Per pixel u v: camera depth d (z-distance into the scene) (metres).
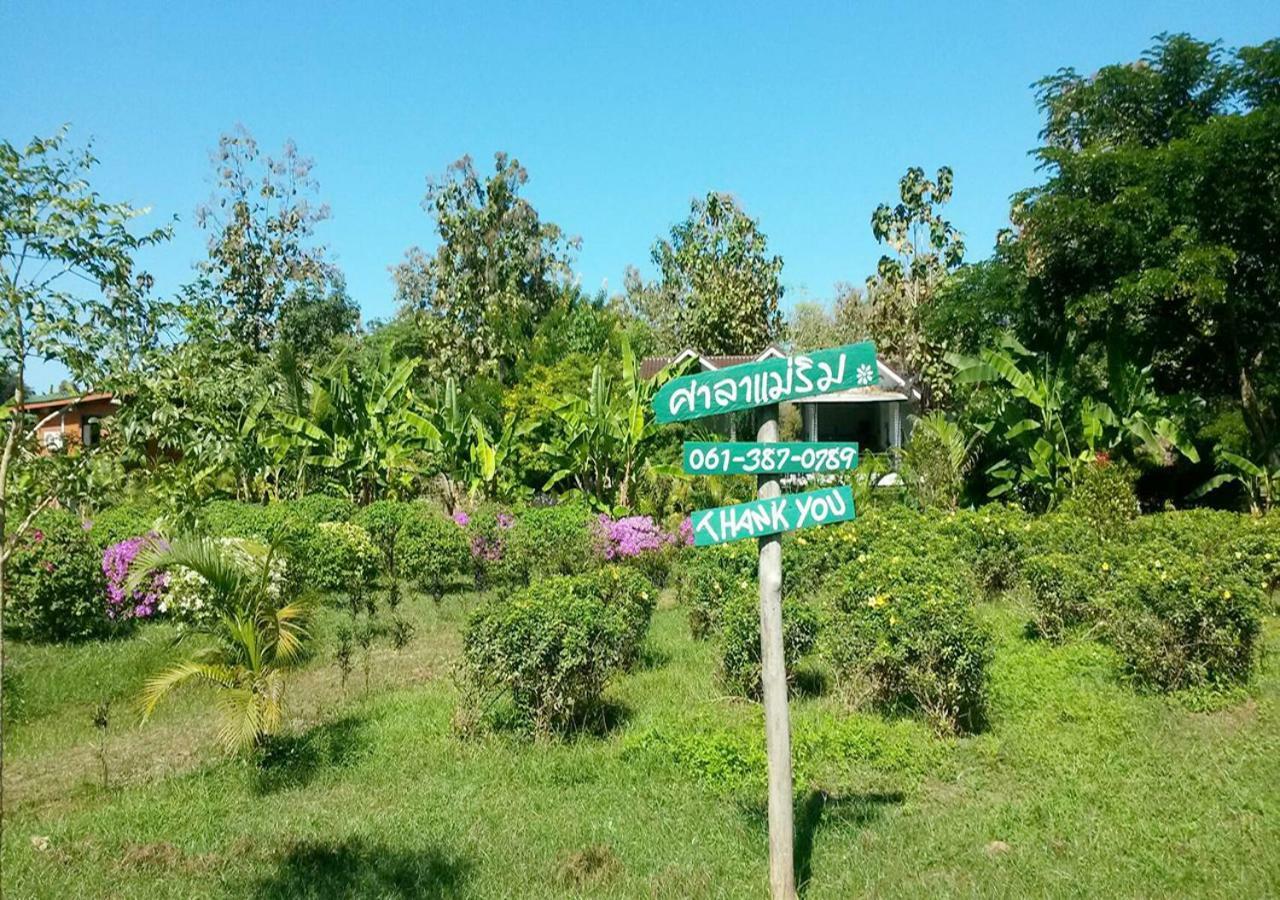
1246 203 16.39
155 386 5.06
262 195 38.16
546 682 6.84
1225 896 4.20
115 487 5.14
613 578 8.82
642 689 8.24
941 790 5.74
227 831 5.59
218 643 7.88
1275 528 10.52
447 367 34.16
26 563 10.46
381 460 19.39
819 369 4.06
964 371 17.38
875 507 15.74
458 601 13.22
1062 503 15.08
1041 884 4.39
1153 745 6.18
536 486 23.44
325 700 8.59
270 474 19.45
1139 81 18.36
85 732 7.99
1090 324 18.61
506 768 6.45
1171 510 13.62
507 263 39.72
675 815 5.48
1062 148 18.14
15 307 4.60
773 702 4.16
